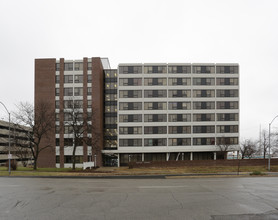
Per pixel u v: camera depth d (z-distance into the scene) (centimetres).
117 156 3975
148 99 3912
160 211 742
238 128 3888
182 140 3847
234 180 1614
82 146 3628
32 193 1066
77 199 924
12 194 1041
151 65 3994
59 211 742
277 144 4150
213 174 2109
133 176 1912
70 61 3847
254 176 1922
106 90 4178
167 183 1440
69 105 3173
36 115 3100
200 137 3853
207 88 3959
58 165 3600
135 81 3953
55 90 3778
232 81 3978
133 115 3884
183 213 719
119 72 3975
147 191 1123
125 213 717
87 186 1302
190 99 3925
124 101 3912
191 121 3881
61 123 3425
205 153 3950
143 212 729
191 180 1612
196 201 892
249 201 895
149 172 2344
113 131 4078
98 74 3800
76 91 3788
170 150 3791
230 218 666
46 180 1611
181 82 3959
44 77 3788
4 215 701
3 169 2739
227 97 3950
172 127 3866
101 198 944
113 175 1991
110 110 4128
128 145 3822
